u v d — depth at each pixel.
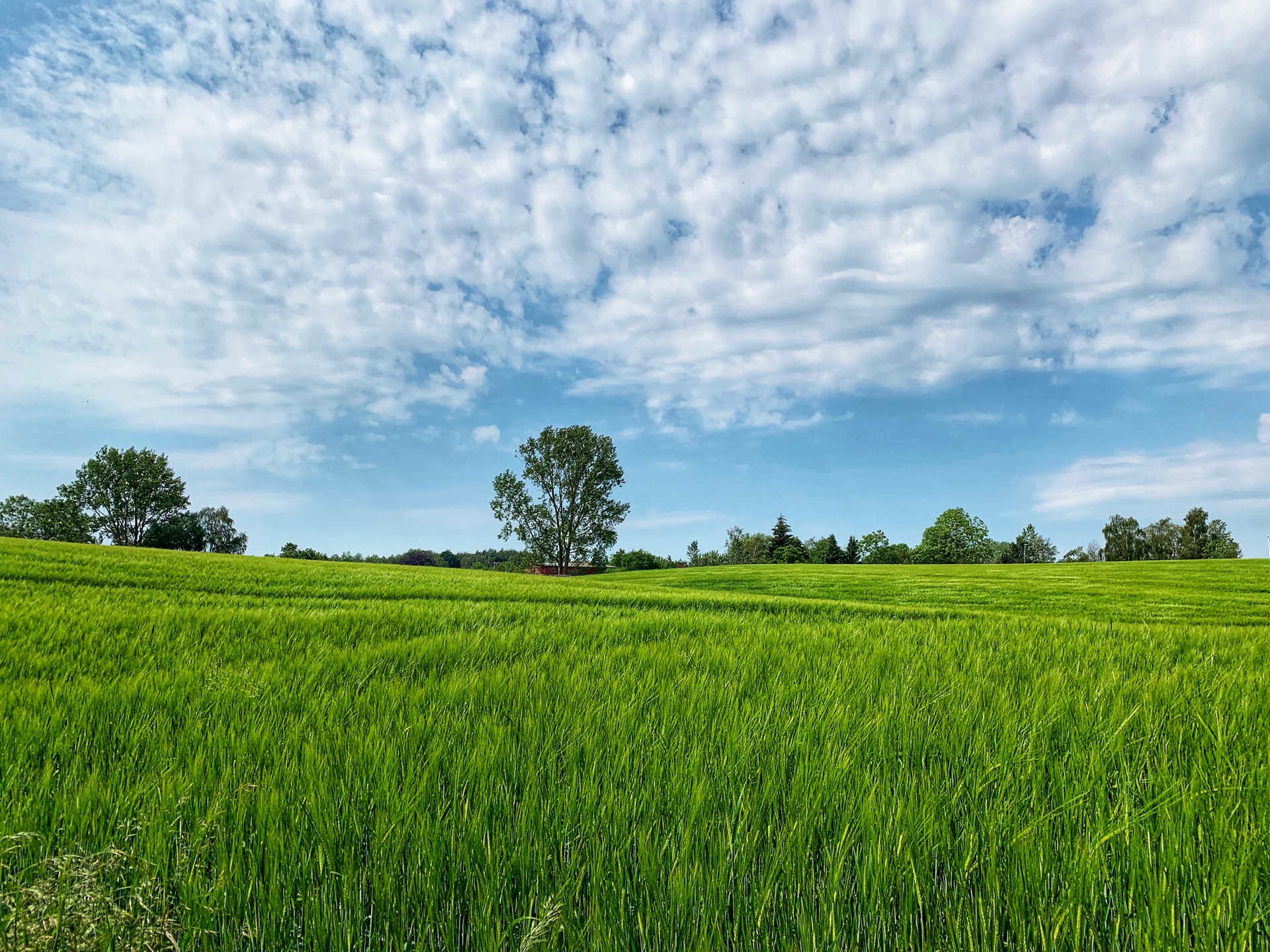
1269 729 3.21
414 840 2.10
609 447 62.78
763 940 1.75
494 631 7.36
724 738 3.19
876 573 33.47
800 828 2.13
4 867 1.87
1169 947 1.60
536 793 2.44
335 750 2.99
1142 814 2.08
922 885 1.90
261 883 1.89
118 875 1.84
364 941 1.80
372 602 10.59
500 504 61.69
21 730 3.21
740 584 27.39
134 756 2.88
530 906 1.79
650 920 1.78
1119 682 4.58
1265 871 1.81
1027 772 2.65
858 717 3.55
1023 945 1.68
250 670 4.71
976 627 8.50
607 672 4.92
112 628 6.71
